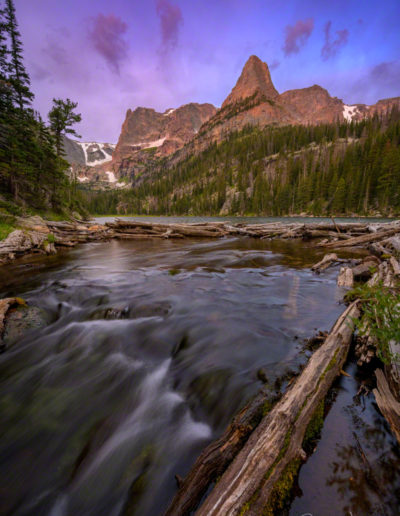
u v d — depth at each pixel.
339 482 1.96
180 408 3.34
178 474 2.45
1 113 26.98
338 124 154.25
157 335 5.27
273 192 99.62
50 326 6.02
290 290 7.77
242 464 1.93
